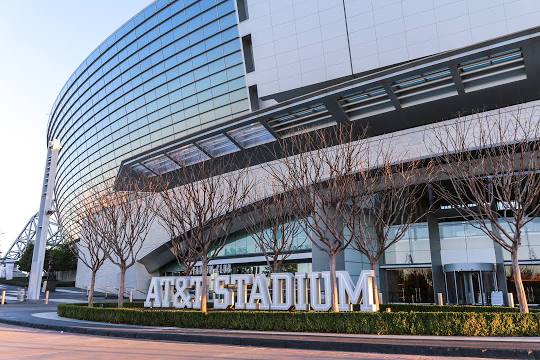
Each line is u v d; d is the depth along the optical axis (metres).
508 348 10.02
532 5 27.53
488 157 17.91
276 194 24.58
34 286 36.94
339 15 34.19
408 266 33.06
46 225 38.50
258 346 12.11
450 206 31.88
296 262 34.31
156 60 54.69
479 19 28.98
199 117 48.53
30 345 12.00
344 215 20.39
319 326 14.27
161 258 39.34
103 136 62.91
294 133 27.97
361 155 22.28
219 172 28.09
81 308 20.34
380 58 32.16
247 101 44.53
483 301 29.47
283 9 36.84
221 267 38.12
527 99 26.98
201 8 50.34
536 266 29.22
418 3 31.19
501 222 30.23
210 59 48.56
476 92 27.30
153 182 31.50
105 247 27.25
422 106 28.67
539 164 16.83
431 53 30.33
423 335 13.05
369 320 13.73
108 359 9.43
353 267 29.67
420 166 23.84
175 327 16.53
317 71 34.62
